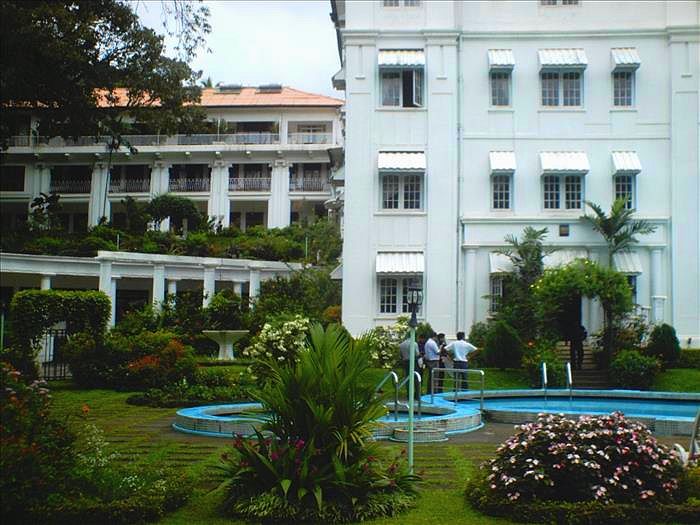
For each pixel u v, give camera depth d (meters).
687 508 8.25
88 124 21.83
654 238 30.48
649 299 30.38
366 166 30.84
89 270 35.03
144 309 33.03
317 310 34.00
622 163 30.38
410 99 31.28
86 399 21.12
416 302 10.25
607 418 9.12
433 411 18.27
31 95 19.75
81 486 8.62
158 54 22.50
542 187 30.86
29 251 39.09
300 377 9.01
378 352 24.56
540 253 29.23
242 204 59.91
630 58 30.61
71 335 25.34
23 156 57.59
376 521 8.44
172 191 58.03
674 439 15.24
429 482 10.58
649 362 24.91
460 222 30.64
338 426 8.95
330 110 58.28
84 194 58.47
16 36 17.92
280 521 8.42
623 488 8.46
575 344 27.08
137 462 11.42
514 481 8.59
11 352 22.69
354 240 30.56
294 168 58.53
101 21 21.38
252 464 8.86
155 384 22.50
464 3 31.61
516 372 26.23
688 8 30.97
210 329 31.66
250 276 39.66
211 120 57.84
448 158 30.84
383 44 31.28
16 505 7.96
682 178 30.58
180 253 42.66
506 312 28.55
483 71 31.38
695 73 30.83
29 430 8.34
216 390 20.70
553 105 31.22
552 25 31.39
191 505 9.11
